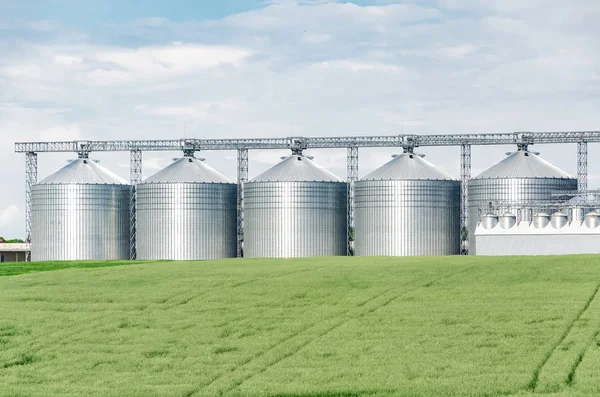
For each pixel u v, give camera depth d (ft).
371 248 437.17
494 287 215.72
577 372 145.59
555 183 432.25
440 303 199.62
